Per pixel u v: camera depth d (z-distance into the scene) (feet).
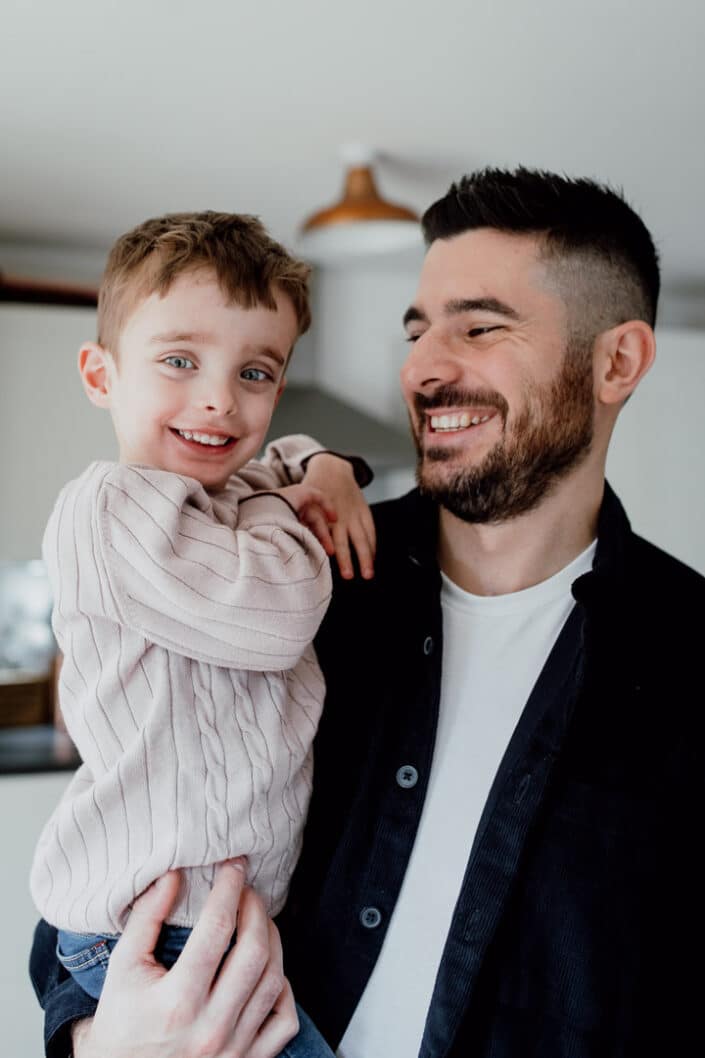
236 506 3.24
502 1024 2.80
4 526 8.79
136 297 3.10
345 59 5.98
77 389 8.99
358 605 3.59
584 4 5.33
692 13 5.42
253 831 2.83
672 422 10.59
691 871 2.90
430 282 3.44
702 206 8.61
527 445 3.20
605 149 7.36
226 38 5.72
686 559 10.68
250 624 2.77
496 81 6.25
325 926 3.08
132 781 2.77
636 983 2.78
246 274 3.11
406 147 7.34
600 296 3.33
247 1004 2.70
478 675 3.25
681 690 3.08
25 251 9.83
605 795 2.94
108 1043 2.65
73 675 2.90
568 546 3.35
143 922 2.74
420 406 3.34
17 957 7.63
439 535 3.59
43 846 2.99
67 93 6.44
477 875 2.89
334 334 10.61
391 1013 2.93
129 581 2.77
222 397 3.07
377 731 3.23
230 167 7.75
